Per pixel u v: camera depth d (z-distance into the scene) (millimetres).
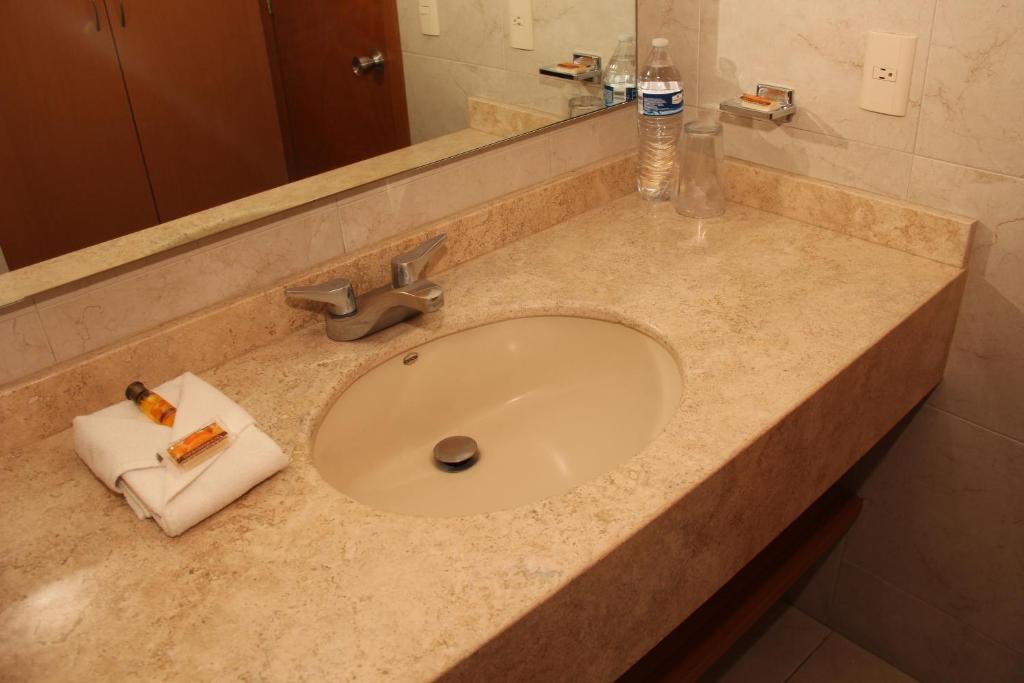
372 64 1171
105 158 997
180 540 868
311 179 1173
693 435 963
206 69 1037
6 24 903
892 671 1705
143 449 927
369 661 728
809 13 1312
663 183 1534
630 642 924
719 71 1472
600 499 880
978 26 1142
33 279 987
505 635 755
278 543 856
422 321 1231
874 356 1123
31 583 830
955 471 1439
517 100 1358
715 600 1438
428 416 1256
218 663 736
